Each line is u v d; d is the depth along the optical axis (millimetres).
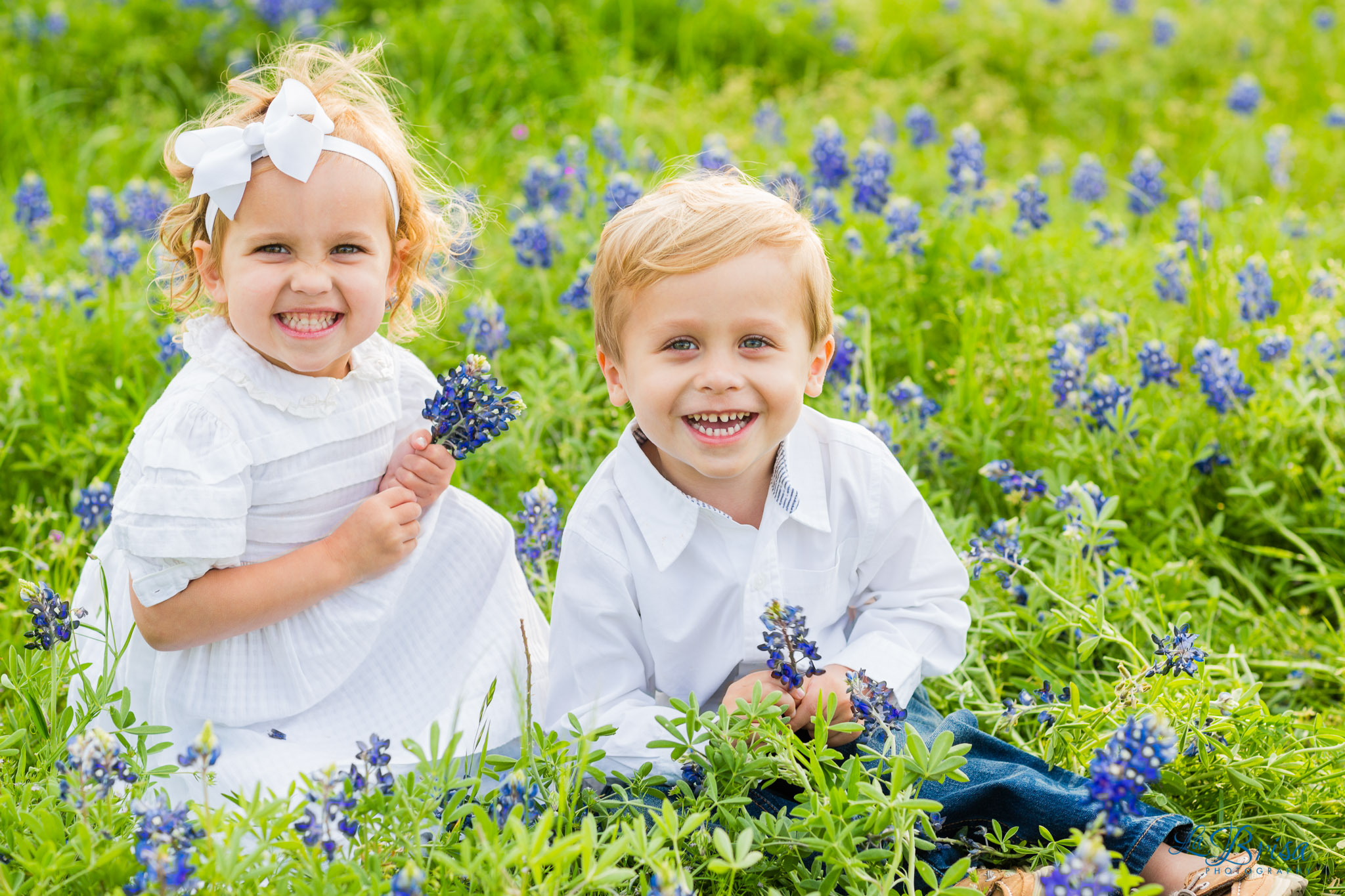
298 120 2443
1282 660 3277
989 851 2404
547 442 4062
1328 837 2510
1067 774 2525
